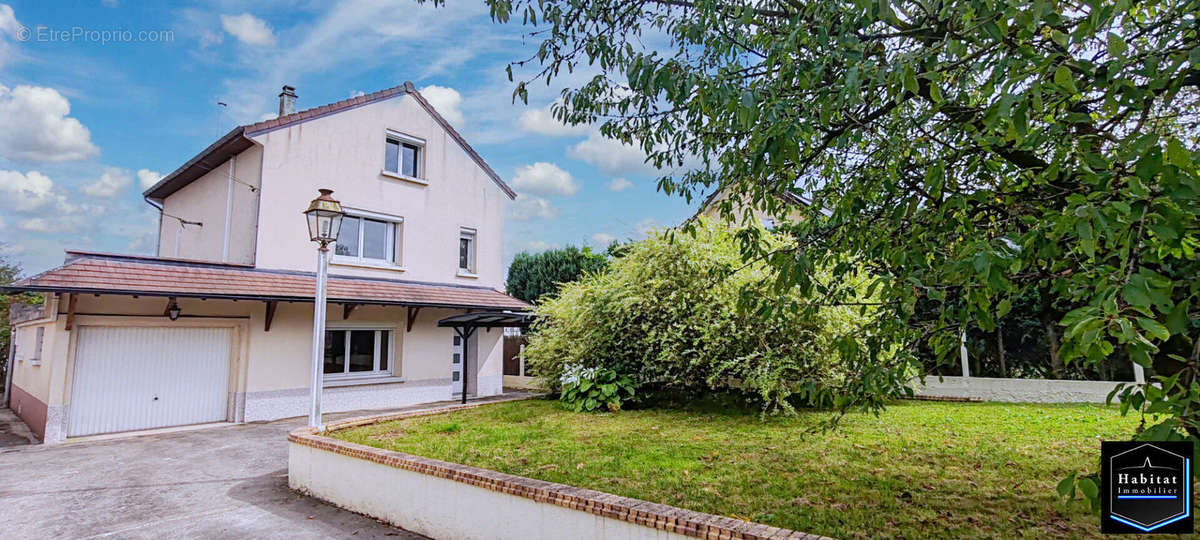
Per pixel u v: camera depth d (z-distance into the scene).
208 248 13.12
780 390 8.23
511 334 19.05
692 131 4.01
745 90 2.64
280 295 10.60
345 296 11.64
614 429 7.80
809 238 4.00
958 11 2.56
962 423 8.16
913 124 3.46
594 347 10.22
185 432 10.17
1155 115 3.38
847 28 2.88
